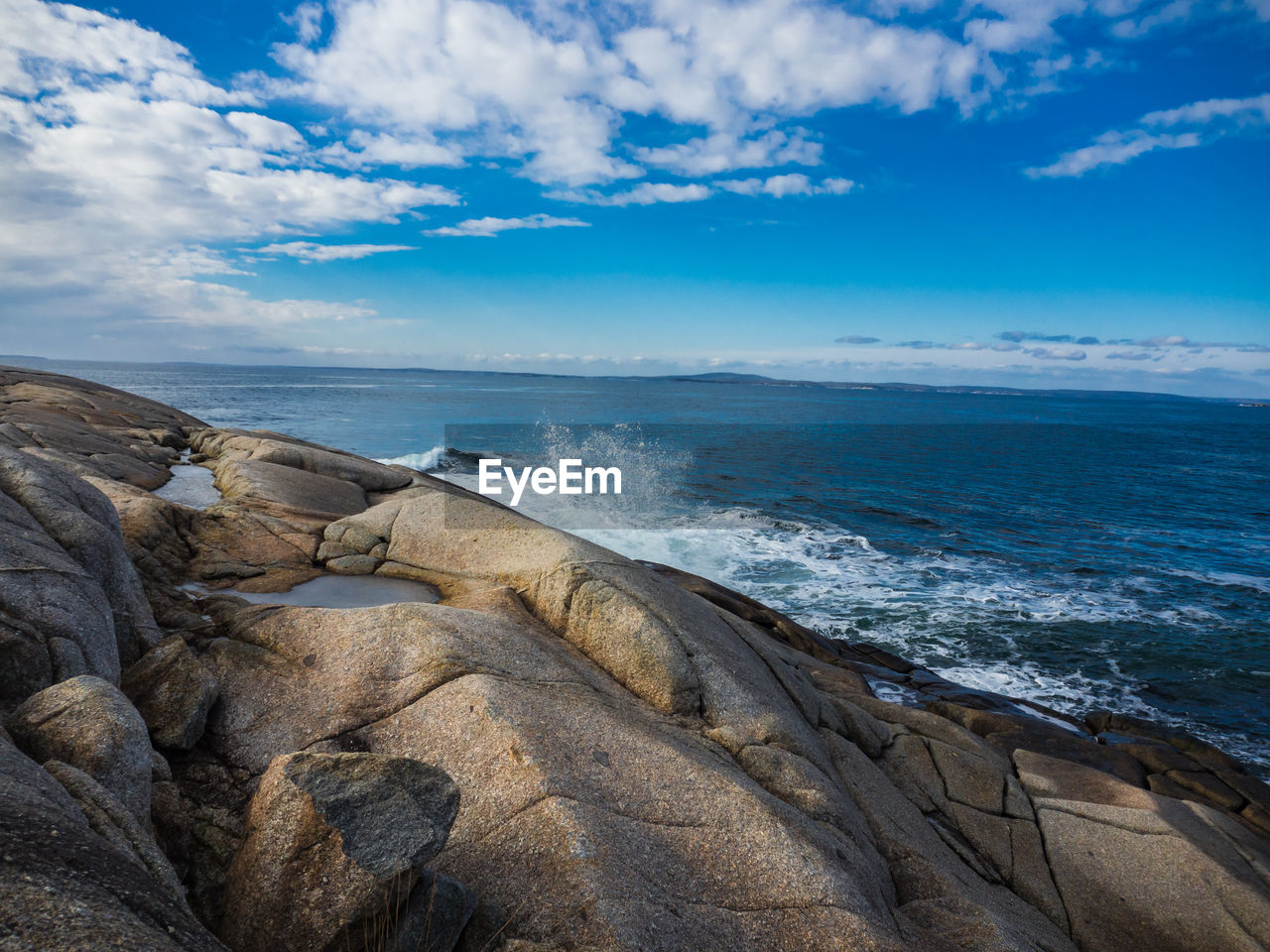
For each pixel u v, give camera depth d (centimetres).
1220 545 2289
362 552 921
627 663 650
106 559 580
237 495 1119
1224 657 1345
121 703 382
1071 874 622
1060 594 1683
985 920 476
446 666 534
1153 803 710
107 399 2081
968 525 2461
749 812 457
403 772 337
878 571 1805
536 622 706
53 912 188
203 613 687
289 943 299
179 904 247
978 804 697
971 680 1210
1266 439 7806
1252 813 791
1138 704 1162
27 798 248
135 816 348
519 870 384
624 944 333
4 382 1905
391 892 299
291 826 317
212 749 484
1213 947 561
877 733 778
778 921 389
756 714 627
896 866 545
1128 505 2998
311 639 577
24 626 432
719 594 1213
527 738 463
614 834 409
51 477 625
